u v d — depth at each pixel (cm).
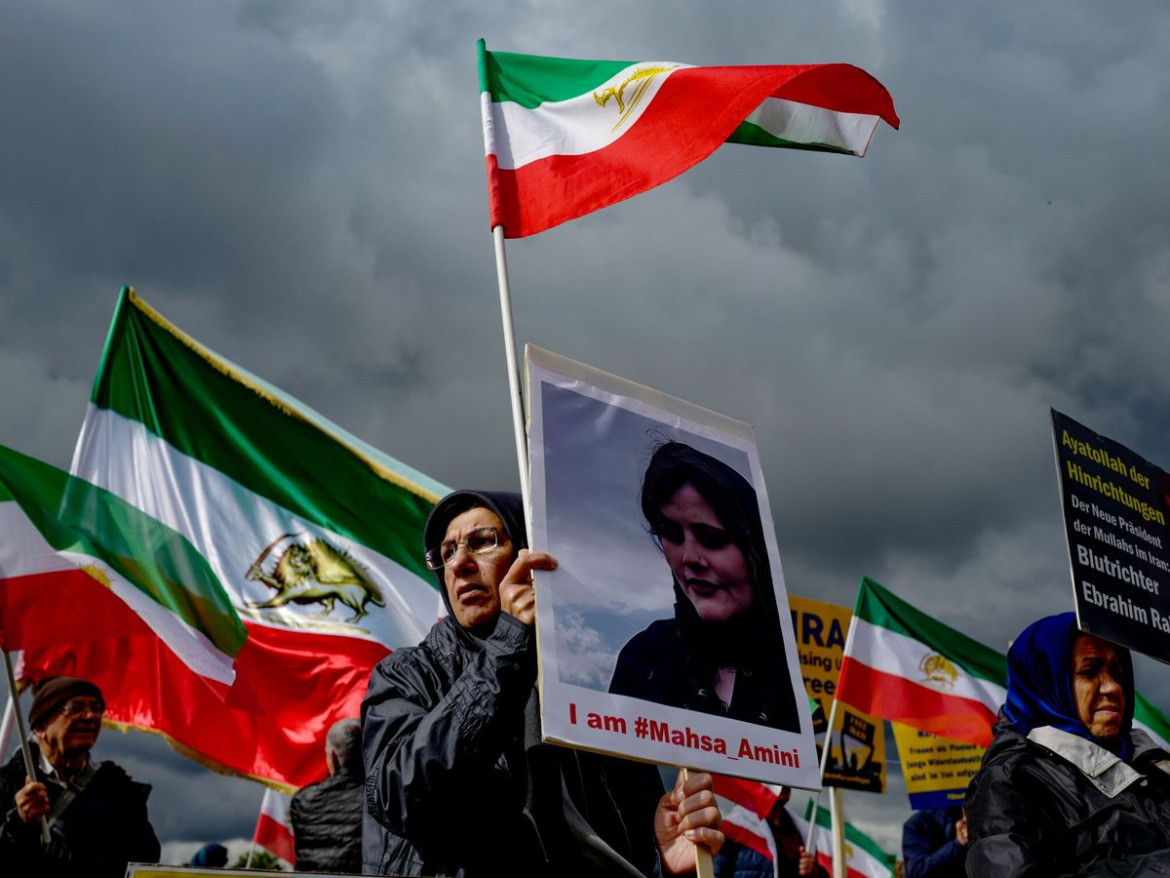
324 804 693
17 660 732
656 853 391
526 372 388
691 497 399
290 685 848
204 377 903
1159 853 402
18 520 727
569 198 570
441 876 360
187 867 313
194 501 870
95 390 861
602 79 592
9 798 643
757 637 385
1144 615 554
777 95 621
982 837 439
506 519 416
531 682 351
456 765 341
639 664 359
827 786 1059
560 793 374
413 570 909
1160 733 1232
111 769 661
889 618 1155
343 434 934
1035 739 474
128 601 745
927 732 1129
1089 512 567
